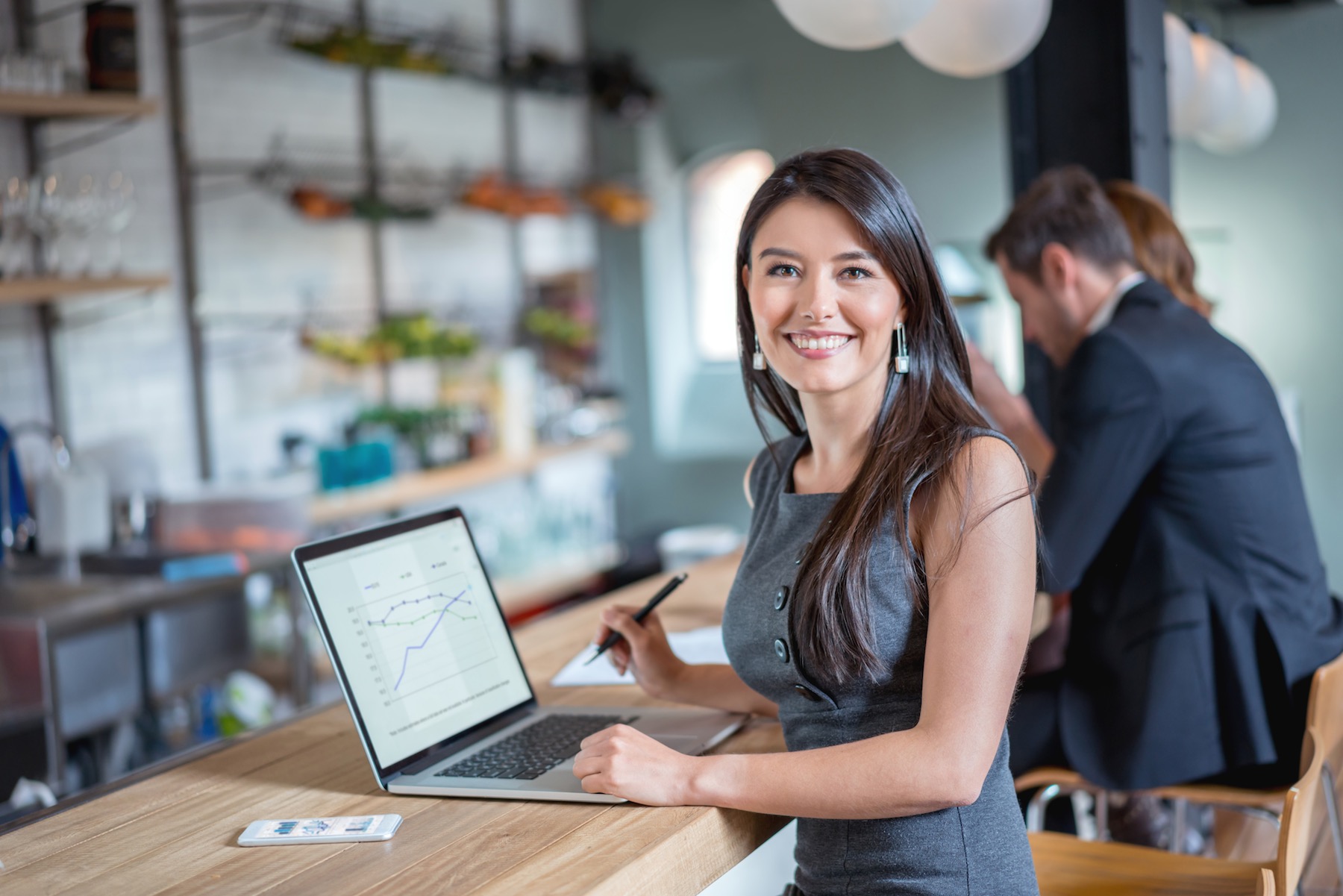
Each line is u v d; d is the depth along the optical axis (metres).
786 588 1.43
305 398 5.30
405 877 1.19
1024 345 3.52
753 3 6.71
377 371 5.70
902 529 1.36
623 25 7.04
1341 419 4.91
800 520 1.49
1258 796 2.06
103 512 3.66
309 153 5.29
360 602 1.51
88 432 4.36
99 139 4.36
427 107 5.98
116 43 3.96
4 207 3.63
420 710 1.53
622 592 2.49
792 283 1.43
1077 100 3.39
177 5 4.65
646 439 7.25
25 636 3.01
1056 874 1.93
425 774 1.47
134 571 3.49
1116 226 2.34
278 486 4.38
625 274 7.16
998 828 1.37
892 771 1.28
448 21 6.09
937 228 6.37
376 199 5.32
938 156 6.34
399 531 1.62
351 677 1.45
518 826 1.31
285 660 4.28
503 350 6.48
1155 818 2.73
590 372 7.03
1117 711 2.14
